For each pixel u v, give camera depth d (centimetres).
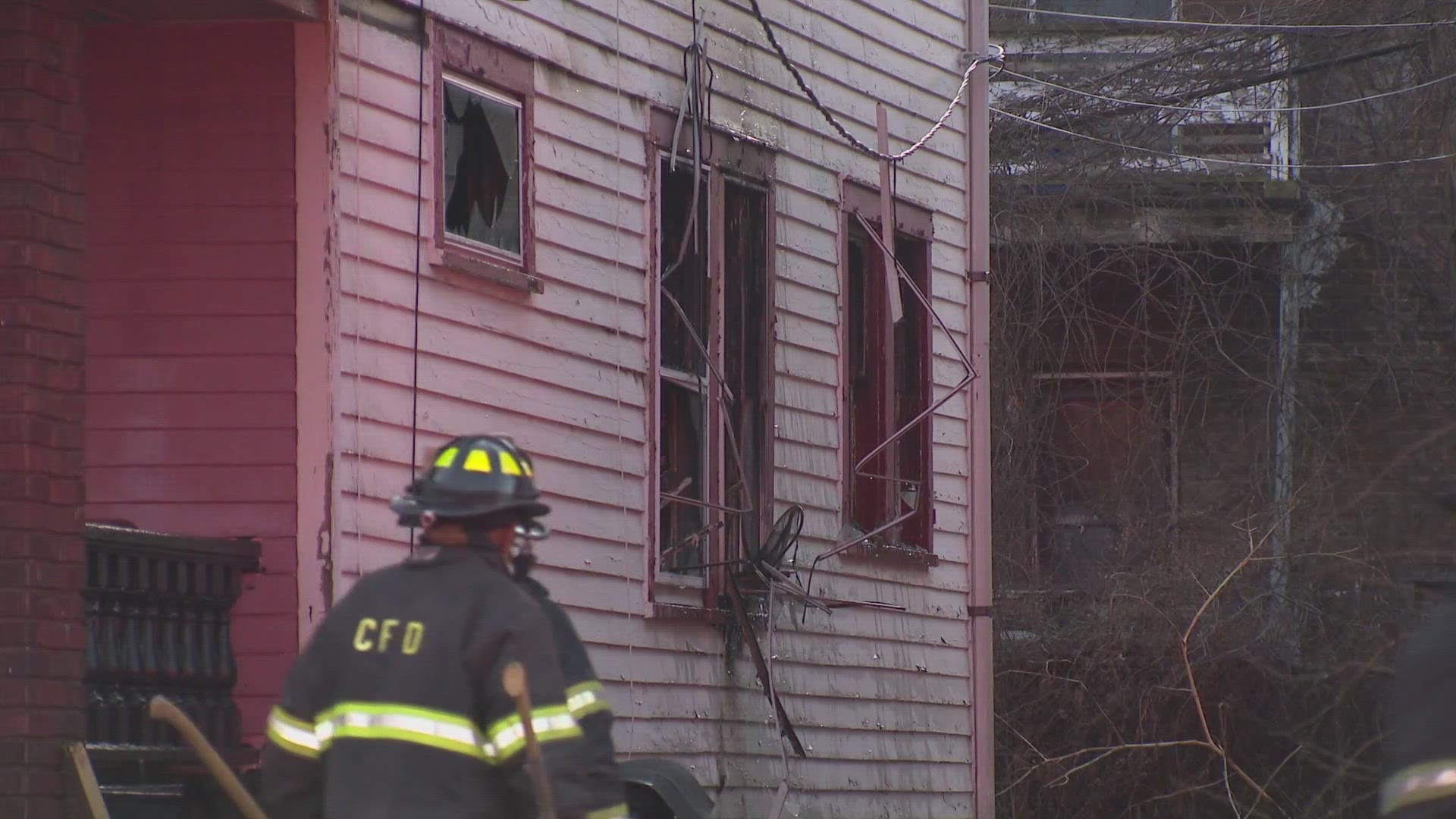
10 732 2683
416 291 3462
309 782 1941
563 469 3884
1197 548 6606
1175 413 6831
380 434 3362
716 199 4447
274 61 3297
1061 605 6669
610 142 4100
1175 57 6781
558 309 3897
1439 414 6694
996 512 6719
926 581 5275
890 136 5222
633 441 4122
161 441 3256
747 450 4569
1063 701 6456
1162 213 6744
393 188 3428
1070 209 6788
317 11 3275
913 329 5316
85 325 2969
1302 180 6806
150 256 3291
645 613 4122
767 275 4638
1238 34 6775
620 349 4091
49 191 2811
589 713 2052
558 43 3944
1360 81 6794
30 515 2733
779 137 4741
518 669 1803
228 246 3281
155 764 3028
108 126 3316
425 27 3528
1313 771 6475
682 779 3366
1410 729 1553
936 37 5462
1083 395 6900
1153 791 6462
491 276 3656
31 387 2752
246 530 3231
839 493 4906
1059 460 6862
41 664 2727
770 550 4334
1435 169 6762
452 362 3569
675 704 4219
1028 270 6825
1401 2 6725
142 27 3312
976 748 5416
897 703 5091
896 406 5256
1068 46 6956
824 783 4744
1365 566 6538
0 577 2705
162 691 3061
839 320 4950
